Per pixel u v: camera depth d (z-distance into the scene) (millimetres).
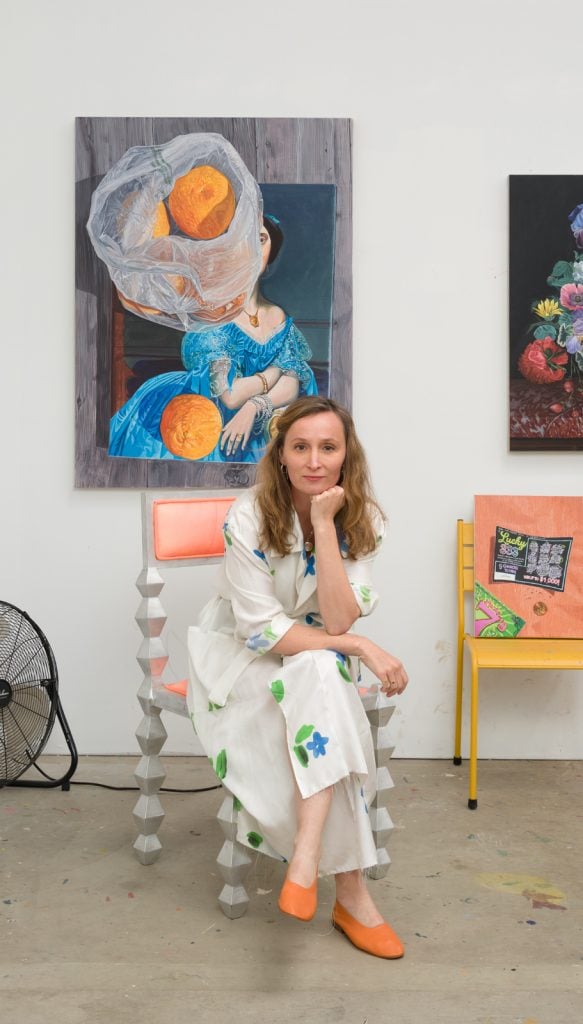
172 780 3119
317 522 2096
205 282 3248
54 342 3303
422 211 3293
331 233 3252
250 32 3268
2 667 2990
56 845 2596
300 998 1860
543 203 3252
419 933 2121
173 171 3246
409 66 3277
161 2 3264
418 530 3330
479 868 2459
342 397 3277
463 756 3350
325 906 2275
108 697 3338
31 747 2996
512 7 3271
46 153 3281
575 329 3252
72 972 1949
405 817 2809
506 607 3191
